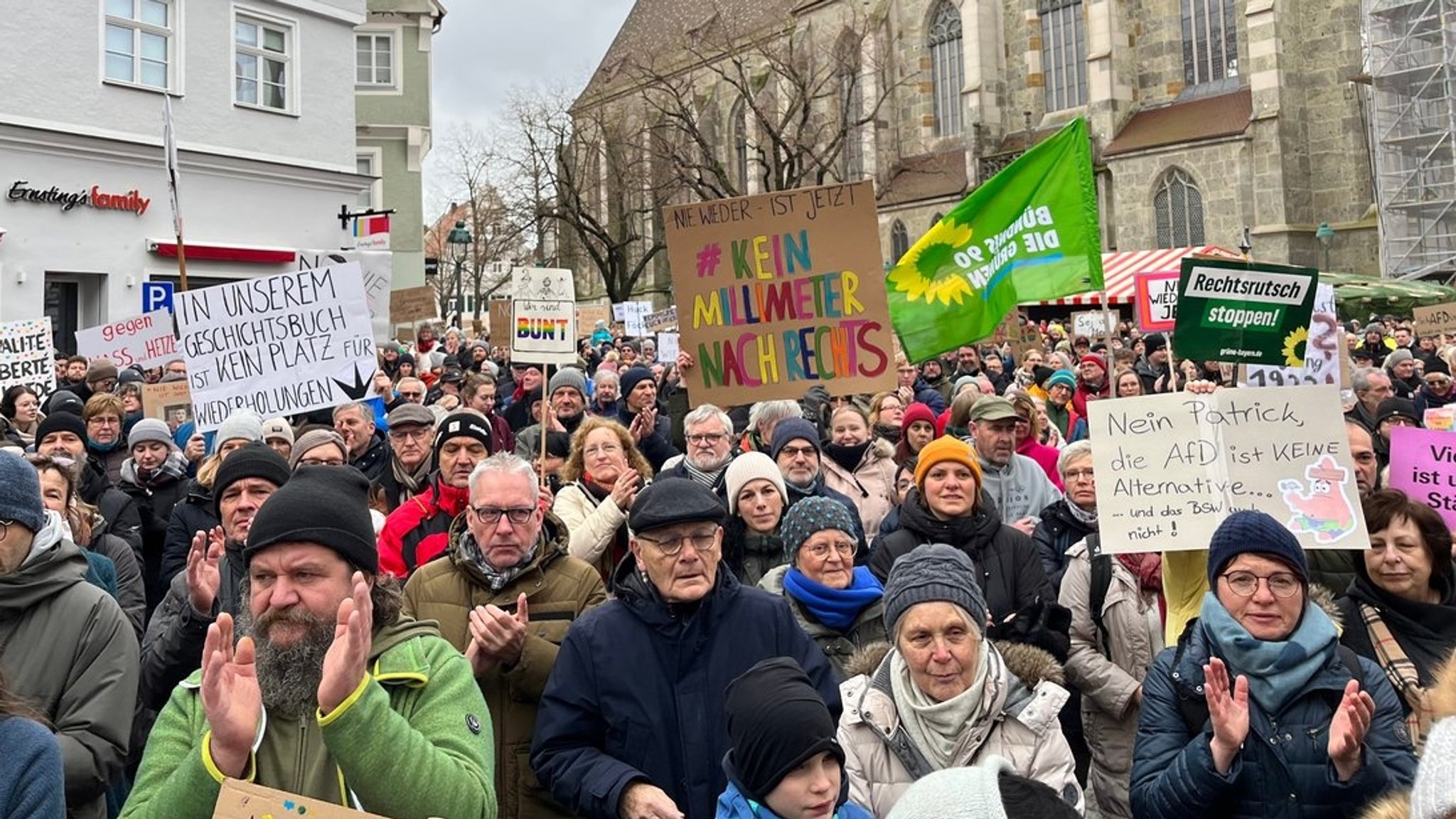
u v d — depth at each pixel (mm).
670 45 75188
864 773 4203
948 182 58938
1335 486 5430
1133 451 5809
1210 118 49781
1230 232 48281
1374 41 45625
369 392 9211
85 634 4273
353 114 30000
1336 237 47375
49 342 14594
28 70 23359
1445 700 3184
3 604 4188
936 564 4305
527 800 4566
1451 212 44094
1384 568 5039
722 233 8859
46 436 8195
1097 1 53375
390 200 42500
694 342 8906
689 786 4211
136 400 12586
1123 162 51938
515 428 13938
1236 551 4219
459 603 4938
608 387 12680
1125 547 5695
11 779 3033
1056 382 13805
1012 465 8172
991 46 58438
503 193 57375
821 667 4410
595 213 63344
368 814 2955
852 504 7617
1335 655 4148
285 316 9234
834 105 62219
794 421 7660
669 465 7934
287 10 28344
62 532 4543
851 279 8727
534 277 11016
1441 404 14562
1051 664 4453
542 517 5195
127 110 25078
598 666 4309
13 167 23172
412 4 42406
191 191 26344
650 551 4348
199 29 26453
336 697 3010
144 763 3336
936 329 9992
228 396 9250
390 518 6602
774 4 69562
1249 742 4051
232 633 3074
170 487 8719
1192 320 7293
